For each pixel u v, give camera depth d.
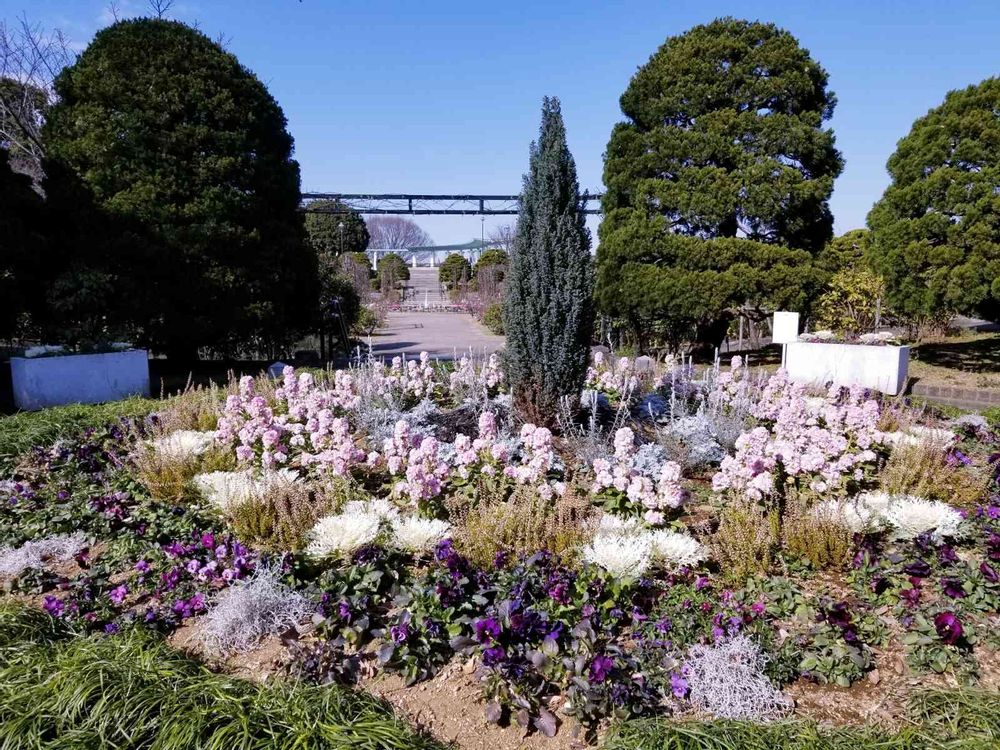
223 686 2.41
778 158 12.12
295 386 6.80
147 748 2.15
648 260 12.73
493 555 3.41
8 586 3.44
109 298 9.97
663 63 12.79
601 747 2.26
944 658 2.70
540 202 5.46
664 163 12.50
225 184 10.83
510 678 2.55
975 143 9.77
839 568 3.48
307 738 2.14
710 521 3.98
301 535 3.68
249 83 11.24
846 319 14.05
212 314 10.72
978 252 9.74
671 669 2.62
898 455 4.89
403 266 50.84
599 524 3.78
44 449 5.66
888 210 10.87
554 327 5.48
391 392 6.71
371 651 2.83
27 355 8.40
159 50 10.61
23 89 14.23
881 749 2.16
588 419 5.89
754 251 12.05
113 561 3.65
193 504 4.38
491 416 4.70
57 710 2.29
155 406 7.47
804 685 2.62
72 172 10.00
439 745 2.29
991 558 3.40
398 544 3.51
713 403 6.34
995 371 10.30
